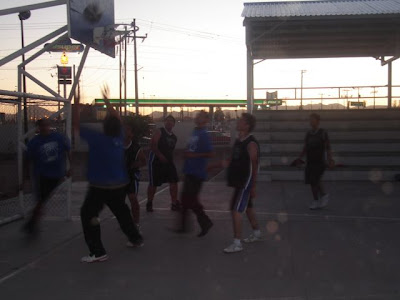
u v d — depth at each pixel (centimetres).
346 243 627
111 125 556
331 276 501
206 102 5303
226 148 3269
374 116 1558
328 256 570
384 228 707
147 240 658
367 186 1150
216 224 750
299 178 1263
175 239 661
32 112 999
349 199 962
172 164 857
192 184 652
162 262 557
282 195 1026
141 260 565
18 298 448
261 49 1669
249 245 623
